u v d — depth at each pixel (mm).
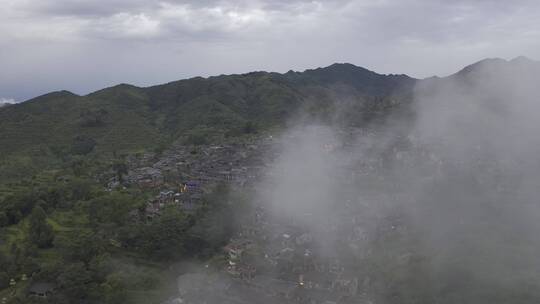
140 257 134000
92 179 192250
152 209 155250
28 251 125188
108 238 137250
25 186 179250
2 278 116188
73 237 132375
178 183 186375
